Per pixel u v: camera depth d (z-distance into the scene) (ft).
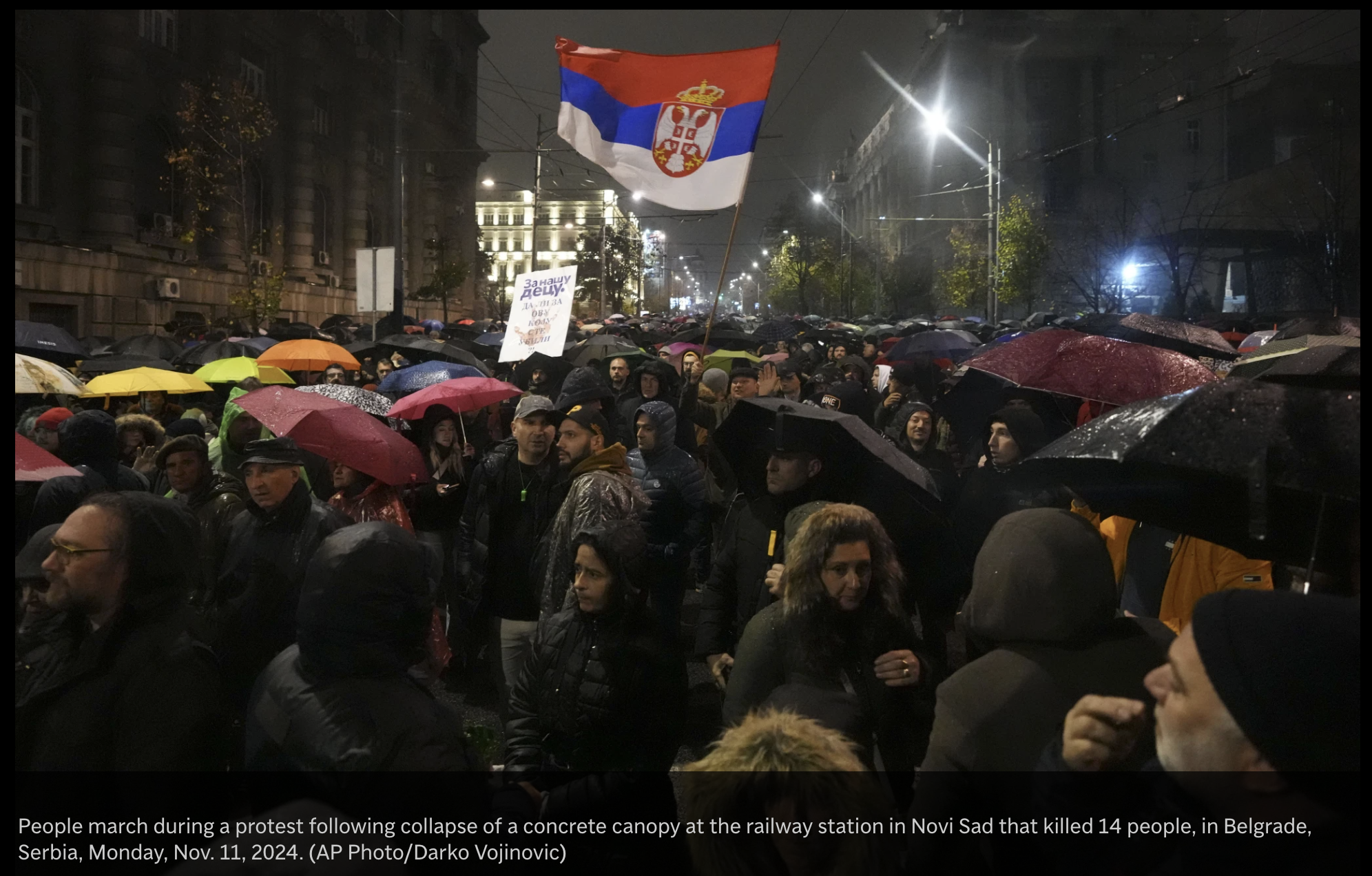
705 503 18.76
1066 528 7.33
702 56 22.62
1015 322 96.73
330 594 7.33
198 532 8.82
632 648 9.89
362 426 15.75
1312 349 8.48
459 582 16.38
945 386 35.09
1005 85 234.38
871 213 354.95
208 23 108.06
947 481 19.65
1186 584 12.41
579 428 15.81
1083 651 7.22
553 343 30.04
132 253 92.22
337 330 74.59
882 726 9.93
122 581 8.18
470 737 14.69
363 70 152.25
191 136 103.50
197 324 74.43
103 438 16.37
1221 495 7.16
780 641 10.19
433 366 28.40
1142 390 16.46
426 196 193.57
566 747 9.97
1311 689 4.28
